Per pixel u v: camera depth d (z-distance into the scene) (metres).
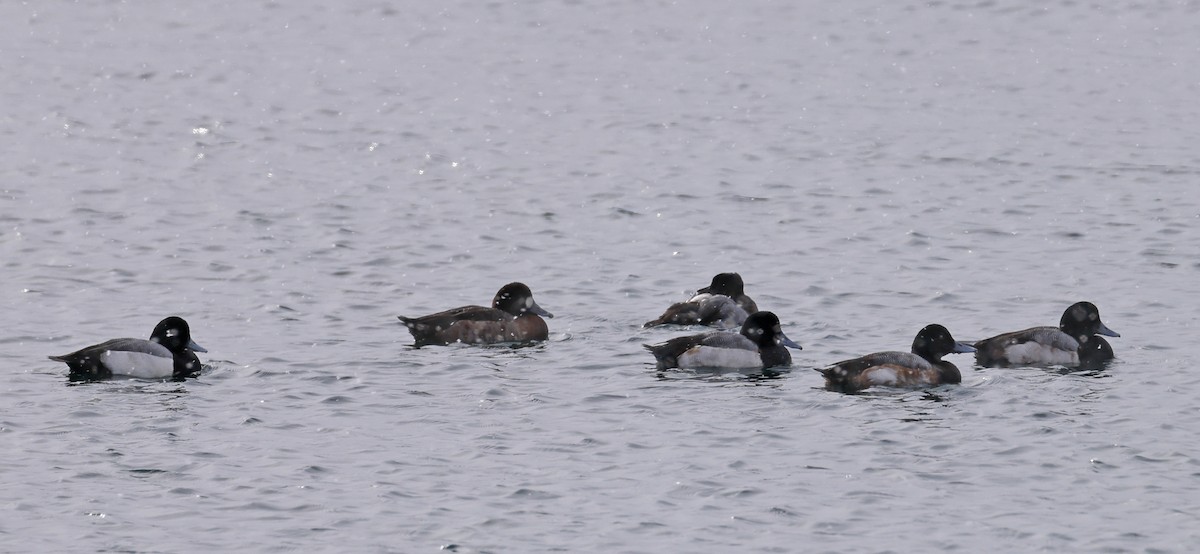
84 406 23.41
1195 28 72.81
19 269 33.78
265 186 43.88
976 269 33.72
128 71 65.44
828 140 50.66
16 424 22.53
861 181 44.12
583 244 36.69
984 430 22.19
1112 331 26.16
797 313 30.08
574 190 43.25
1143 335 27.80
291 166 47.06
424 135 52.34
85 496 19.80
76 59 68.19
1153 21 74.62
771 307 30.66
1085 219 38.62
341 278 33.25
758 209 40.66
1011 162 46.56
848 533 18.67
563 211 40.47
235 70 65.88
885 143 49.94
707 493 19.91
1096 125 52.69
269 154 48.97
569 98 59.28
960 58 67.19
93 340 27.97
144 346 25.11
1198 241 35.94
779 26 75.06
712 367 25.64
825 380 24.64
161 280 32.91
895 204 40.97
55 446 21.61
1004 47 69.56
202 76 64.50
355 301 31.19
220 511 19.36
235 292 31.89
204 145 50.41
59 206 40.66
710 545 18.31
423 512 19.31
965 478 20.39
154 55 69.31
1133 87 60.16
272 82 63.16
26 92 60.41
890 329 28.75
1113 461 20.95
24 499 19.67
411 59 68.38
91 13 79.69
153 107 57.50
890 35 72.56
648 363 26.12
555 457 21.23
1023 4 78.94
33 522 18.98
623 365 25.95
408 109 57.38
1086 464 20.84
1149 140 49.84
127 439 21.95
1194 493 19.83
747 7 79.81
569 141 51.06
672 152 49.03
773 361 25.77
